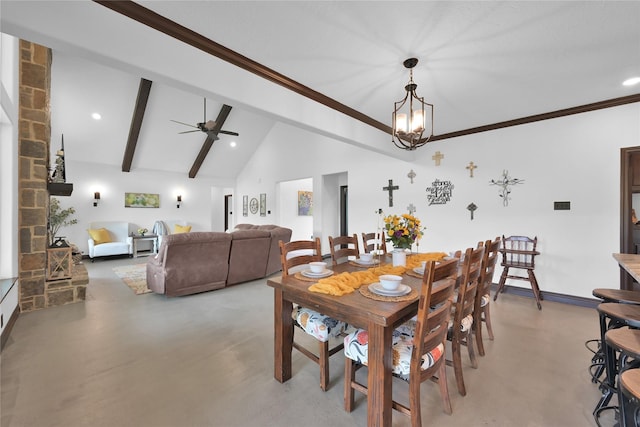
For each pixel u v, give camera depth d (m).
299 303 1.80
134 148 7.11
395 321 1.38
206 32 2.02
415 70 2.55
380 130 4.06
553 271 3.63
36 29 1.44
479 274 2.17
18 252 3.16
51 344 2.45
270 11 1.82
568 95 3.10
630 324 1.46
